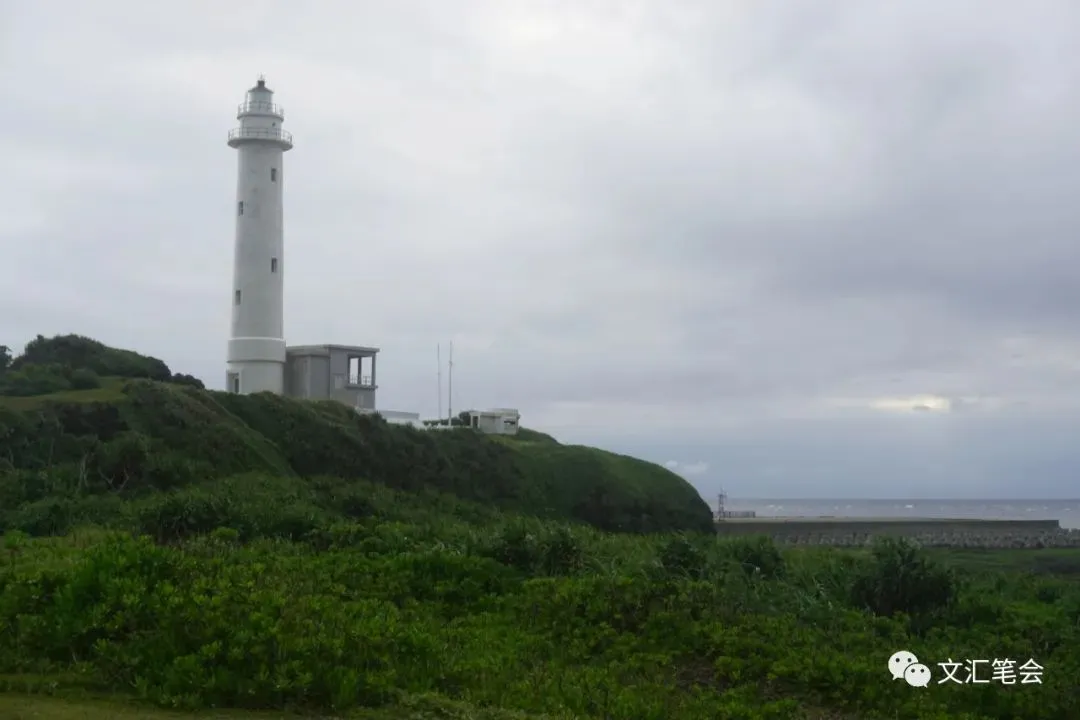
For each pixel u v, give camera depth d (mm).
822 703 12984
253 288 57656
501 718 10188
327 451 46250
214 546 18859
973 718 12586
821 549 25516
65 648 10727
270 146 58125
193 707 9578
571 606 15477
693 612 15703
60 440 37094
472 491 50125
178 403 42844
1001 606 18609
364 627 11883
